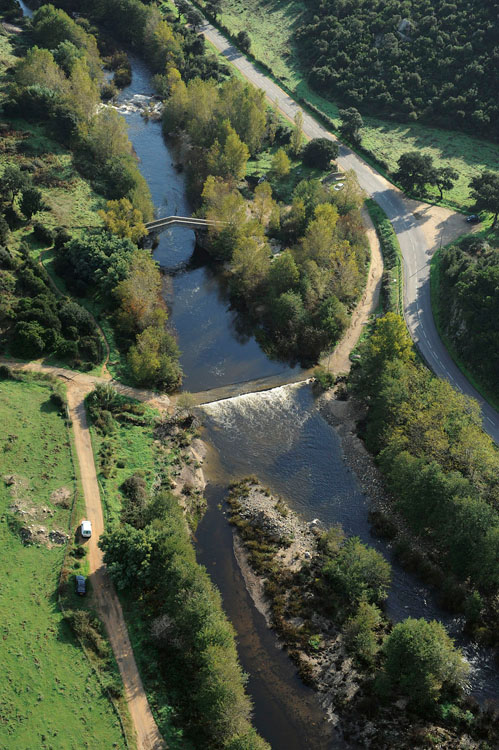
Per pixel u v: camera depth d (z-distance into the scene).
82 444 106.94
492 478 99.19
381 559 91.88
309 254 151.12
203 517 103.19
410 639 77.38
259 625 88.44
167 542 86.88
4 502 93.75
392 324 119.94
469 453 102.25
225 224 162.62
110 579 88.00
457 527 91.62
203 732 73.88
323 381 128.50
